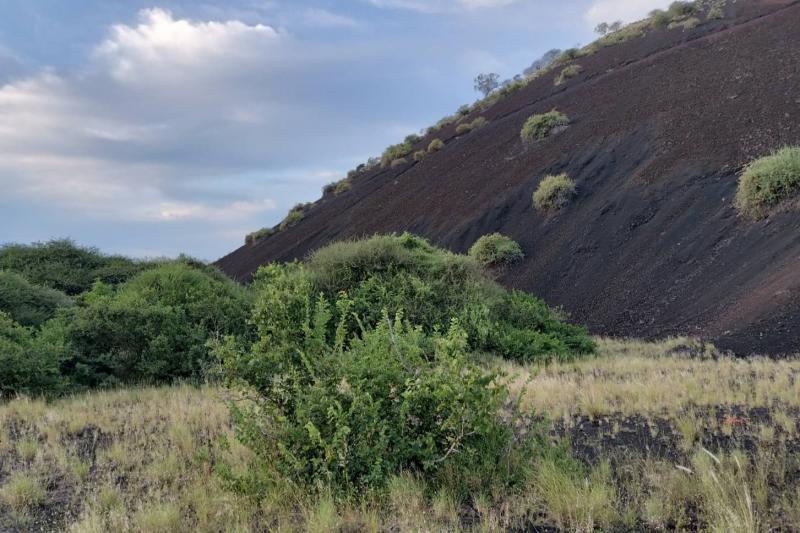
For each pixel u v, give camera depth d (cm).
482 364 1065
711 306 1416
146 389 930
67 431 658
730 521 330
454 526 370
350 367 463
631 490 409
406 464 455
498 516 382
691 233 1819
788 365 853
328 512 381
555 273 2106
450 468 432
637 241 1964
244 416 475
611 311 1703
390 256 1409
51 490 483
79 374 993
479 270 1466
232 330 1158
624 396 695
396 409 461
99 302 1116
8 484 483
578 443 543
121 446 582
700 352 1148
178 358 1054
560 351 1179
